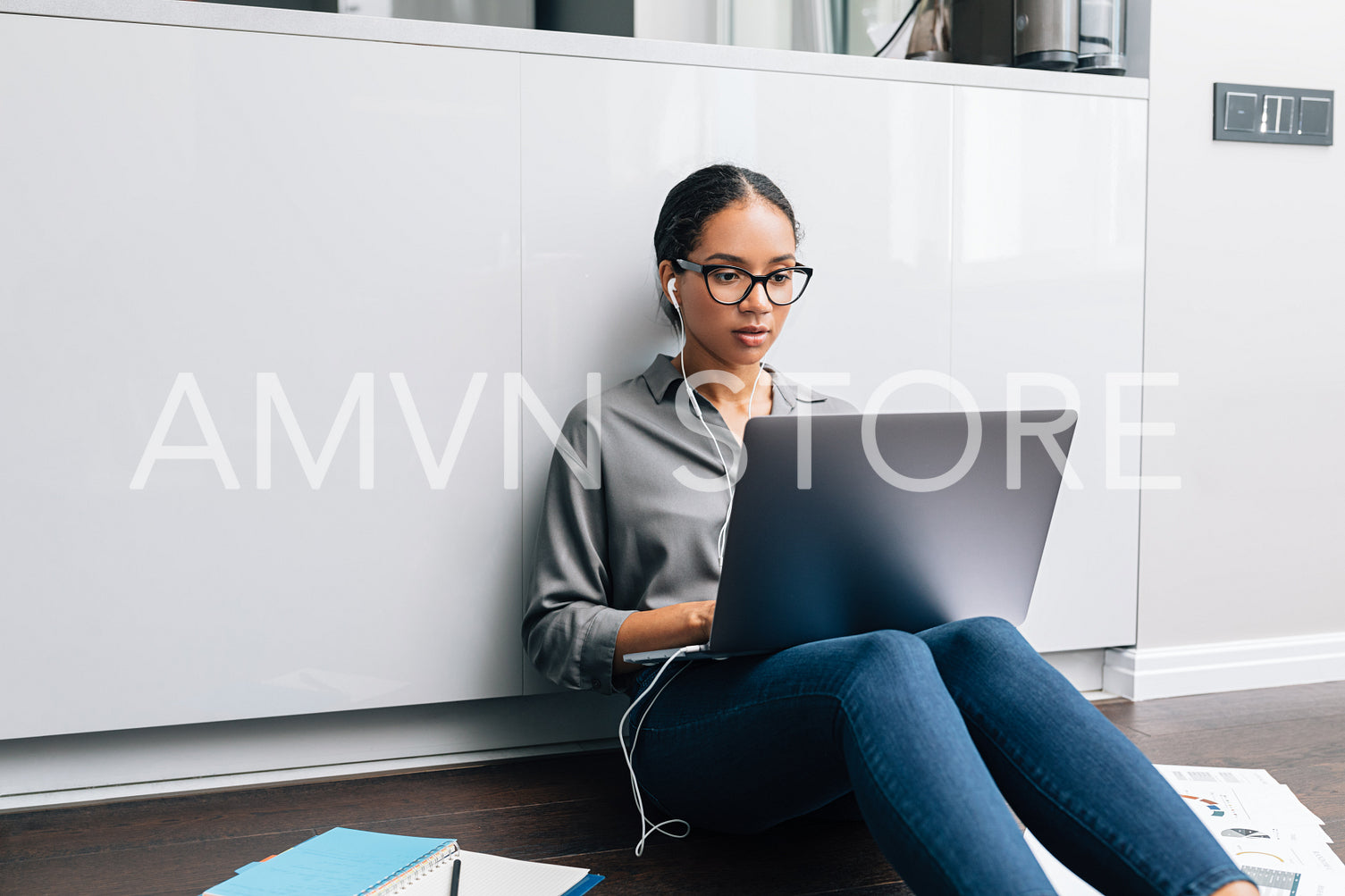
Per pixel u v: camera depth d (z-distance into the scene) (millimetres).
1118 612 1918
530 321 1586
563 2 1800
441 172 1535
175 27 1425
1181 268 1912
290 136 1475
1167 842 833
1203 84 1905
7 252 1386
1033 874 790
